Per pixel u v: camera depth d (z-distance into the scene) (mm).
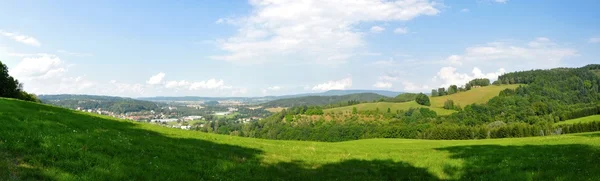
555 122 163375
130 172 15562
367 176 21469
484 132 141000
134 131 30812
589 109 160375
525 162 22844
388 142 62250
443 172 22500
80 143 18344
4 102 32594
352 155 30469
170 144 24766
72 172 14359
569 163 21344
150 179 15320
